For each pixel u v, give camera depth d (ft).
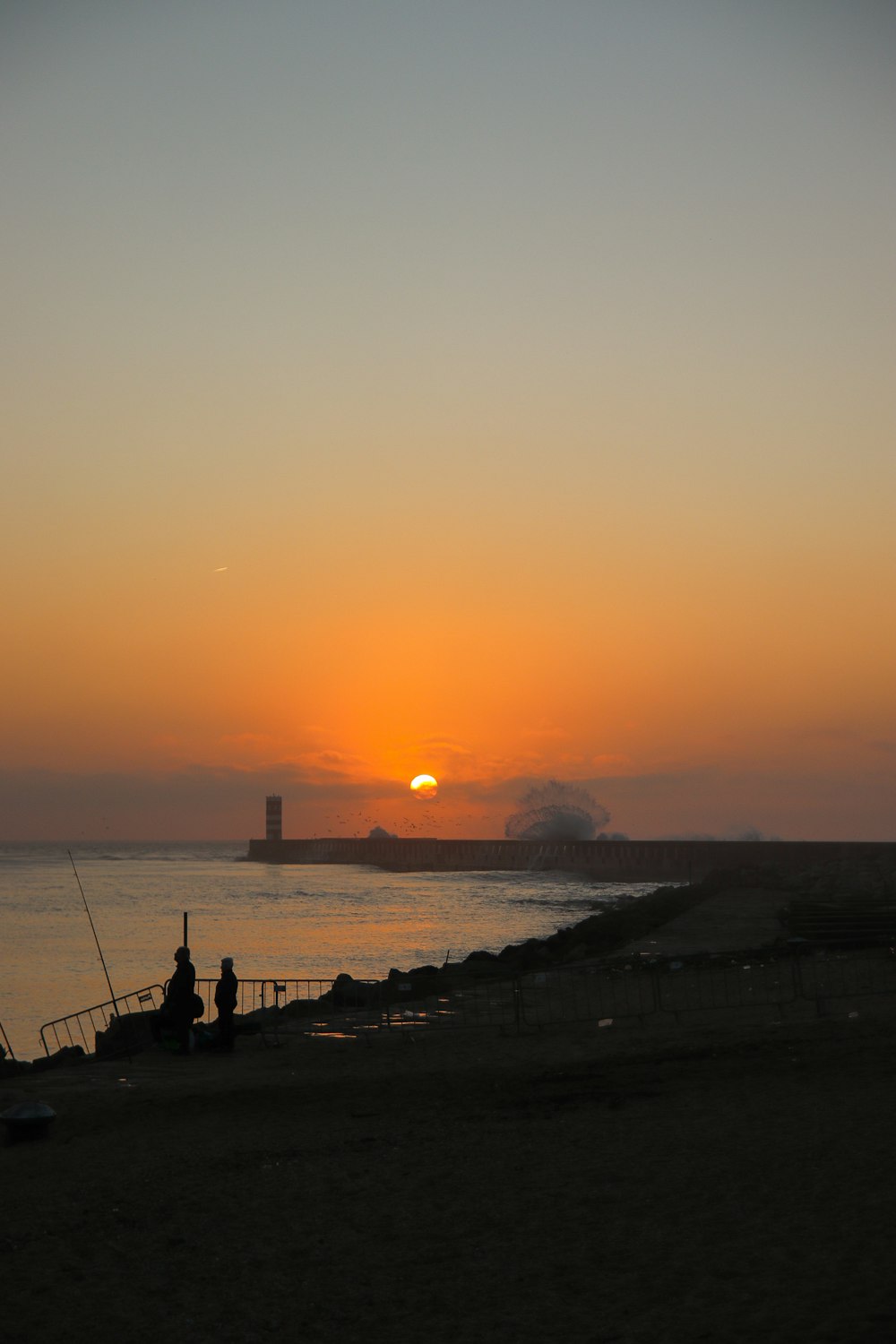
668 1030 59.98
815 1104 38.99
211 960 170.09
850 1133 34.35
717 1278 23.41
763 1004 63.16
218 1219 30.37
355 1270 25.88
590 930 134.82
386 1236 28.17
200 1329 22.99
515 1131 38.78
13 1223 31.04
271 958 172.45
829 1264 23.44
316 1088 50.21
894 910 135.64
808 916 127.34
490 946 193.67
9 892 377.30
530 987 83.10
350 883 479.00
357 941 203.62
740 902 175.11
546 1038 60.90
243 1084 53.11
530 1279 24.40
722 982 76.43
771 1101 40.11
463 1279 24.79
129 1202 32.50
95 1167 37.35
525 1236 27.32
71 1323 23.67
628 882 513.45
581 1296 23.24
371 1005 81.97
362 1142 38.58
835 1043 51.44
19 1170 37.68
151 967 159.43
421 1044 62.54
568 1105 42.52
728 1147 33.96
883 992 67.41
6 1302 25.07
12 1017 114.73
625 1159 33.55
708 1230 26.43
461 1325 22.24
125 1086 55.06
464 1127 39.99
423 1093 47.29
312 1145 38.65
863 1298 21.43
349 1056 60.13
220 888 425.69
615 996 73.97
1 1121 42.93
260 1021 73.92
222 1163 36.70
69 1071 62.49
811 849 398.21
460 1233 27.91
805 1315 20.95
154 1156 38.45
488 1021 69.10
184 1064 61.57
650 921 138.82
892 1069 44.29
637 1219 27.76
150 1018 66.85
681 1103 41.22
